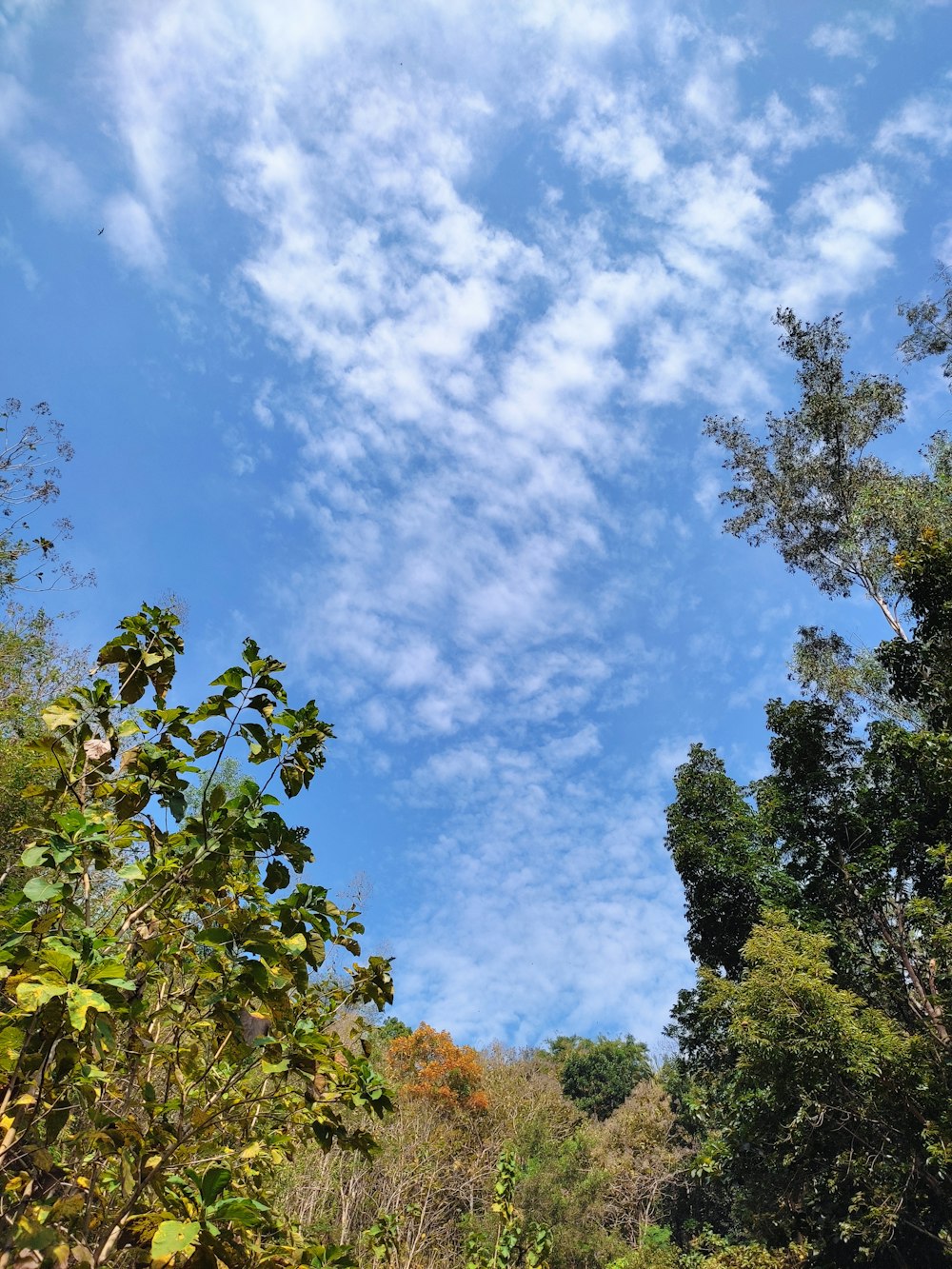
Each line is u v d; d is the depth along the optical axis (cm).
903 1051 1087
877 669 1880
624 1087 3706
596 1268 1898
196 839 248
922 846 1368
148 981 264
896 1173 1123
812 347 2162
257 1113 274
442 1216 1600
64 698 258
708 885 1694
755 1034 1173
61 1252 174
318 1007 311
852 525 2019
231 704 288
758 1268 1305
